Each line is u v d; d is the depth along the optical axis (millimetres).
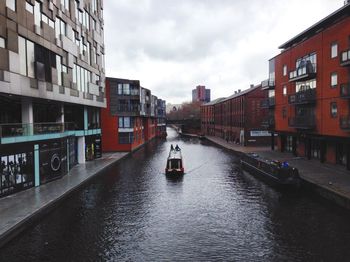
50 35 21688
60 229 13805
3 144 16906
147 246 12242
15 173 17953
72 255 11430
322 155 26594
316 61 26219
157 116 89062
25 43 18453
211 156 39438
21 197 17109
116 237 13094
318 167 24609
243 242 12539
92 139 34219
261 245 12227
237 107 54875
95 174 25203
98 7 35156
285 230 13609
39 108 24234
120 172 27891
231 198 18875
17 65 17266
